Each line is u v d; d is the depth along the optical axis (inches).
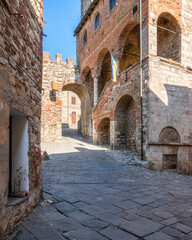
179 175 350.0
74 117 1408.7
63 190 206.2
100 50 640.4
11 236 102.7
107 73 792.3
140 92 399.2
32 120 145.3
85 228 121.1
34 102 151.6
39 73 170.1
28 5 140.2
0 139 92.0
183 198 192.9
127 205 166.4
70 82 746.2
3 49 96.6
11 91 105.7
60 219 132.5
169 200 184.1
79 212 147.7
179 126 403.9
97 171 306.2
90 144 620.7
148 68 383.2
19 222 116.4
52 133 655.1
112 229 120.8
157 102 382.0
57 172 290.5
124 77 475.8
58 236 108.3
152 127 371.2
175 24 445.4
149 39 394.3
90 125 747.4
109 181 255.6
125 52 646.5
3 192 94.7
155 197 192.4
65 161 369.4
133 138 489.1
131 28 509.4
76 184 235.1
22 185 134.1
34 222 123.3
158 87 387.2
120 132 515.5
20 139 134.7
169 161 388.8
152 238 110.5
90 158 402.3
